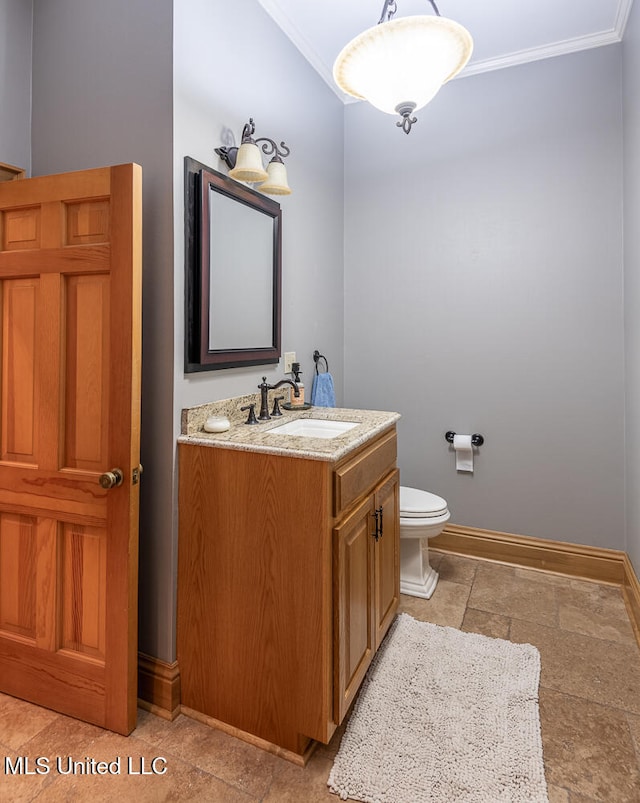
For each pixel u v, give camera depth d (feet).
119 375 4.88
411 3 7.27
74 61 5.80
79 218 5.05
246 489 4.95
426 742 4.87
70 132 5.83
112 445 4.94
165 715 5.27
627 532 8.16
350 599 5.06
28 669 5.46
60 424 5.18
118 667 4.99
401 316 9.91
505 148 8.89
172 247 5.24
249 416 6.31
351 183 10.22
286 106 7.65
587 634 6.91
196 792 4.35
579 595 8.04
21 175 5.98
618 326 8.25
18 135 5.96
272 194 6.70
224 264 6.04
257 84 6.79
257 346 6.86
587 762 4.68
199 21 5.55
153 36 5.24
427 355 9.72
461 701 5.47
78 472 5.13
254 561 4.93
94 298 5.03
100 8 5.60
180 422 5.40
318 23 7.59
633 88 7.24
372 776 4.48
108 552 5.00
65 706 5.28
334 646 4.73
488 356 9.21
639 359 7.02
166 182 5.23
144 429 5.45
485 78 8.98
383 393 10.14
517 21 7.77
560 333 8.65
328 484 4.59
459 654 6.35
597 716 5.30
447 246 9.44
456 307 9.43
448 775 4.49
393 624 7.08
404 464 10.02
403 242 9.82
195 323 5.57
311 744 4.93
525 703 5.45
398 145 9.76
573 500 8.70
